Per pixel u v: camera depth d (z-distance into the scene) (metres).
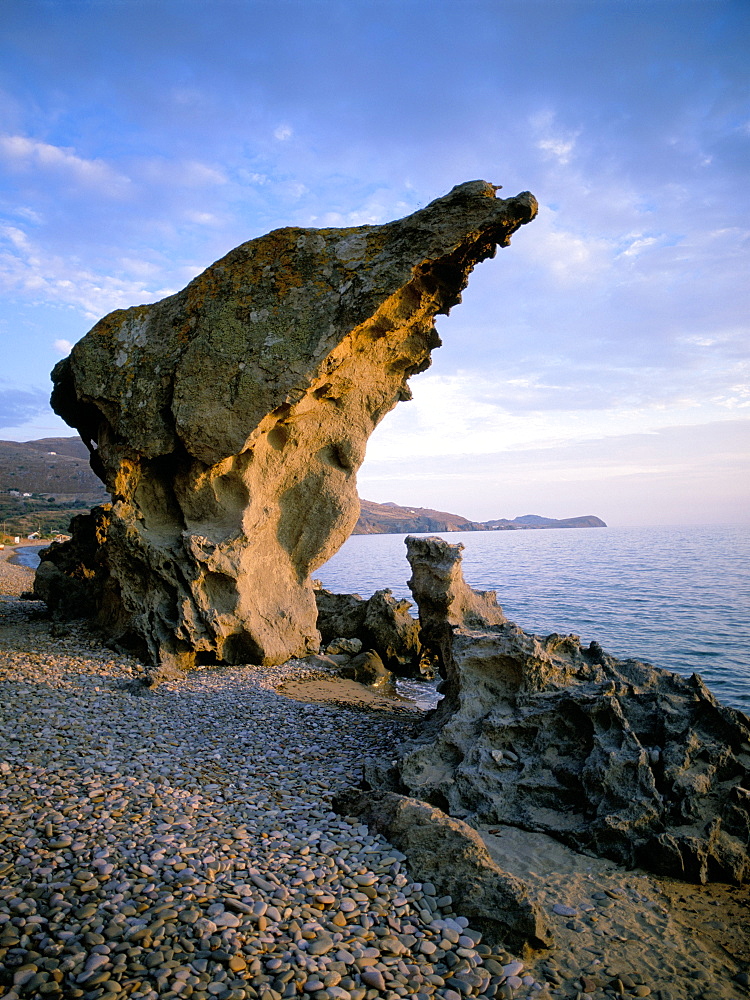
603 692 8.16
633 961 5.39
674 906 6.25
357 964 4.89
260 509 15.74
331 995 4.50
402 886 6.01
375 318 14.13
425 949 5.19
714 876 6.77
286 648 16.62
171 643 15.08
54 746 8.91
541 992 4.94
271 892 5.68
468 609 13.41
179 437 14.42
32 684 12.09
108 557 15.83
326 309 13.70
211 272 15.04
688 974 5.26
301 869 6.11
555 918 5.96
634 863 6.91
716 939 5.75
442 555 13.38
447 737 8.74
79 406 18.73
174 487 15.74
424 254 13.12
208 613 15.07
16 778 7.66
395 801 7.15
